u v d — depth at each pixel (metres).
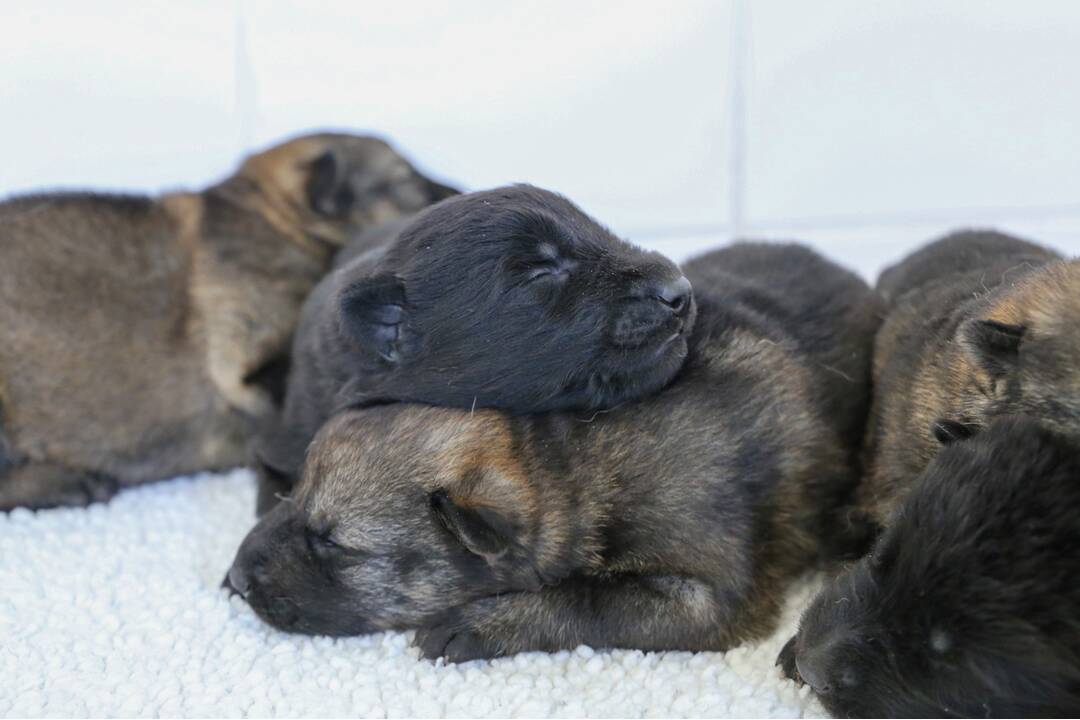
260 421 0.50
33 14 0.60
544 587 0.39
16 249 0.48
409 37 0.63
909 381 0.40
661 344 0.39
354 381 0.41
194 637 0.39
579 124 0.64
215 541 0.45
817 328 0.44
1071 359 0.34
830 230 0.64
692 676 0.37
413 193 0.55
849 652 0.33
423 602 0.39
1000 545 0.32
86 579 0.42
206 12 0.61
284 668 0.38
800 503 0.40
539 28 0.63
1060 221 0.63
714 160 0.64
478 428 0.39
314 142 0.54
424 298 0.40
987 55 0.62
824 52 0.63
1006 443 0.33
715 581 0.38
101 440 0.49
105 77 0.61
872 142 0.64
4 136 0.60
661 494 0.38
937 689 0.32
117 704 0.36
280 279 0.52
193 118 0.62
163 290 0.50
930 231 0.64
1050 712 0.31
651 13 0.63
